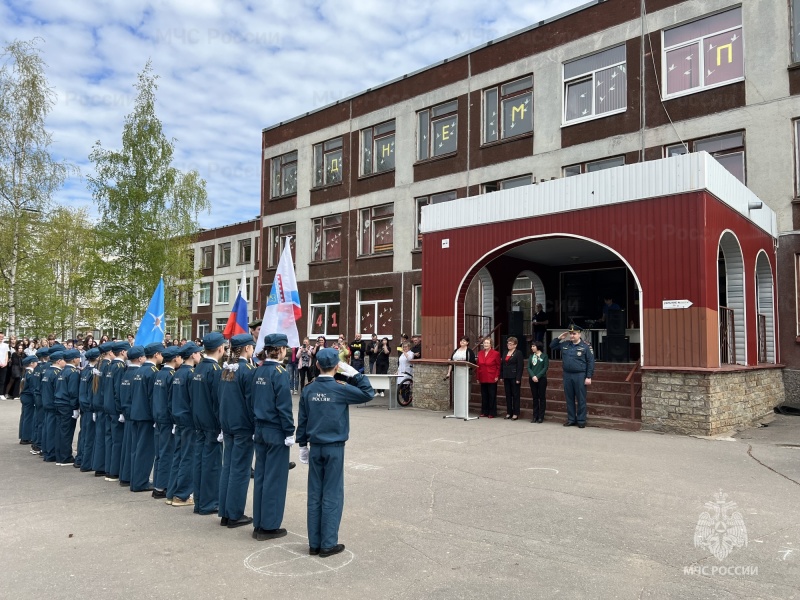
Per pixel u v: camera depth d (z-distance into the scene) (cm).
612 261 1869
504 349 1653
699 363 1102
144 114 2464
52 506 675
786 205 1449
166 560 496
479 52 2089
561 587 435
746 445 980
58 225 2878
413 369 1572
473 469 817
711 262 1135
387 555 503
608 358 1434
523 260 1841
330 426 511
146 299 2439
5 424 1362
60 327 2927
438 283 1546
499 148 2009
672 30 1664
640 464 840
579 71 1848
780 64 1470
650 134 1673
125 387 780
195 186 2656
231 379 593
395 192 2305
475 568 472
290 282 868
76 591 431
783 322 1434
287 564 485
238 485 590
